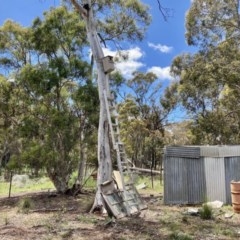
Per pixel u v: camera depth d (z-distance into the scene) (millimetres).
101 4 14633
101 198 8445
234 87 22797
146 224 7168
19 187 18312
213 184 10367
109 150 8797
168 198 10398
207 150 10508
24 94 12602
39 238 6020
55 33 12719
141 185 15555
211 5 21641
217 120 24625
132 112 33969
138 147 29281
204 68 22609
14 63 13977
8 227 6906
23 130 12125
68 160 12469
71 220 7598
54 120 11781
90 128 12656
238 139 24625
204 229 6793
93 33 9141
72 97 12312
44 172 12820
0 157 18469
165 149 10625
